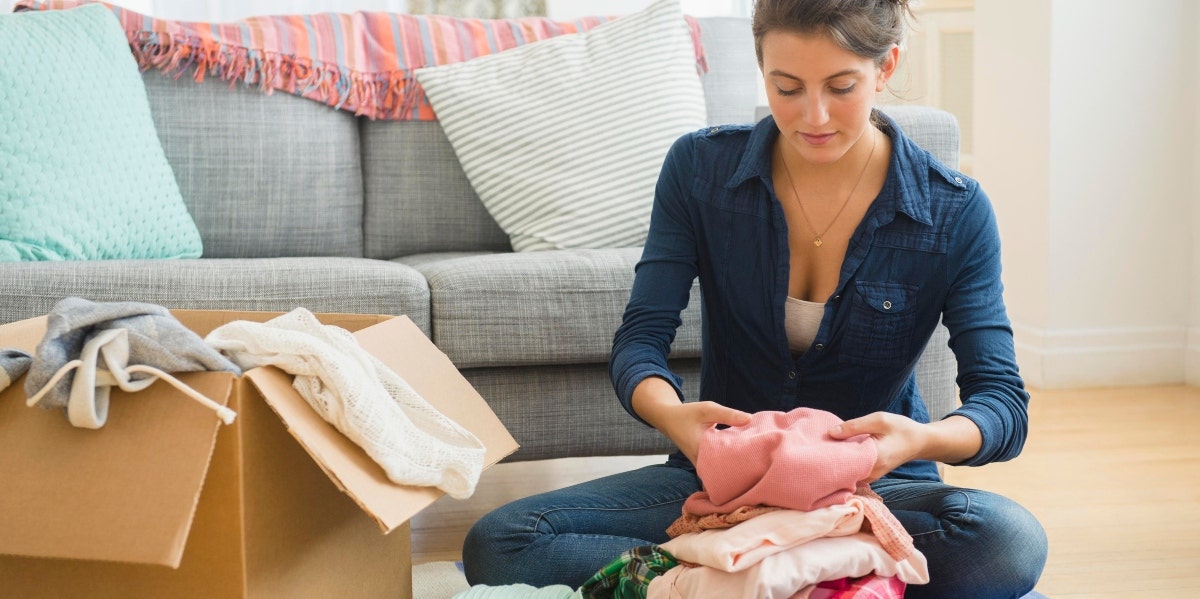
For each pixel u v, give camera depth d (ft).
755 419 4.07
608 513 4.67
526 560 4.50
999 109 10.94
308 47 7.74
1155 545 6.20
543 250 7.41
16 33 6.60
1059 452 8.18
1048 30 10.14
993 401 4.31
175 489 3.17
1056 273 10.31
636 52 7.87
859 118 4.18
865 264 4.63
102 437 3.26
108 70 6.91
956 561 4.22
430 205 8.02
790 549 3.66
